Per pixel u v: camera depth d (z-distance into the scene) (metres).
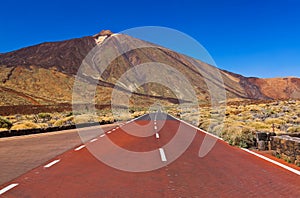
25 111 81.81
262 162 10.66
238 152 12.97
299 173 8.90
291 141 10.59
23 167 10.12
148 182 7.93
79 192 7.02
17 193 6.97
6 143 18.23
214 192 7.00
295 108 49.06
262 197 6.63
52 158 11.85
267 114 40.59
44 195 6.79
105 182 7.95
